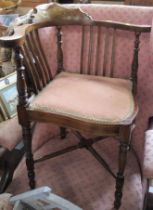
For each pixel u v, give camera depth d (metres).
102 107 1.07
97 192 1.35
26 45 1.12
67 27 1.36
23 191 1.37
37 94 1.19
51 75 1.36
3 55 1.61
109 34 1.31
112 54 1.33
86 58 1.40
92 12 1.33
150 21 1.26
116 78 1.35
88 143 1.38
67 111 1.06
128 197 1.32
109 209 1.27
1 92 1.59
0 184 1.39
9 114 1.60
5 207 1.16
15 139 1.51
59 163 1.50
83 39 1.35
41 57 1.27
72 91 1.17
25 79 1.13
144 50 1.29
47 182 1.40
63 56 1.42
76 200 1.31
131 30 1.22
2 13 2.09
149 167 1.01
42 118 1.11
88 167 1.48
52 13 1.23
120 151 1.08
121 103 1.10
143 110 1.40
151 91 1.35
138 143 1.48
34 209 1.15
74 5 1.33
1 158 1.46
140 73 1.34
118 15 1.30
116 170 1.44
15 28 1.10
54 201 1.07
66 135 1.67
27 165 1.29
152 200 1.15
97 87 1.21
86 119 1.04
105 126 1.03
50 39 1.37
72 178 1.42
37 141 1.58
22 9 2.39
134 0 1.87
